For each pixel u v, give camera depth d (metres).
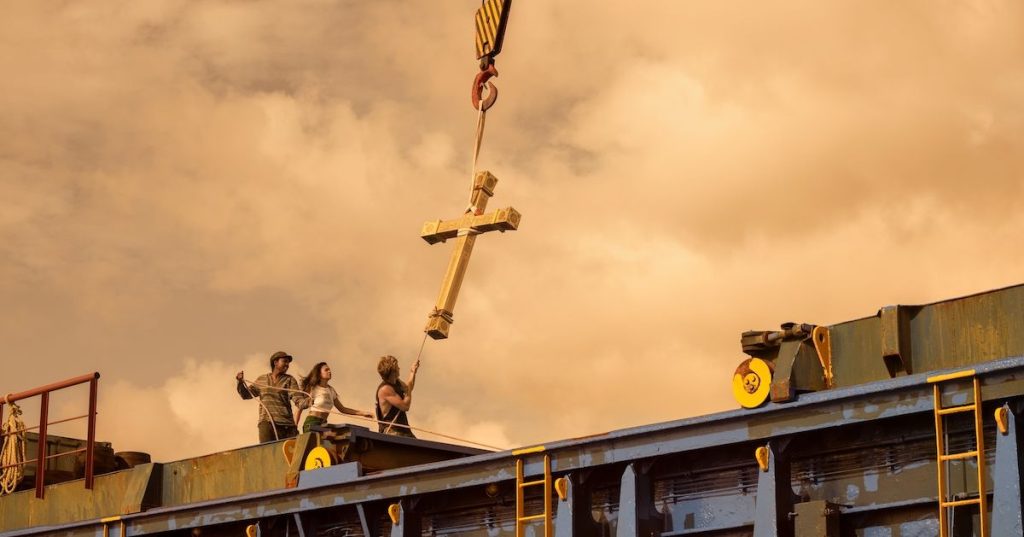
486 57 19.92
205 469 19.38
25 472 23.75
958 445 12.66
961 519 12.48
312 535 17.62
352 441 17.56
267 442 19.70
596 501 15.11
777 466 13.47
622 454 14.41
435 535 16.52
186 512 18.67
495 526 16.02
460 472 15.80
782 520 13.38
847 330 13.62
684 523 14.36
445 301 19.34
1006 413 12.05
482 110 19.89
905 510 13.00
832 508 13.12
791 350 13.51
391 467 18.06
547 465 14.96
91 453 20.77
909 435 13.04
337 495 17.00
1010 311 12.84
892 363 13.27
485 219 19.42
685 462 14.44
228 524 18.47
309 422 20.08
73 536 20.00
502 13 19.81
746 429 13.55
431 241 20.02
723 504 14.14
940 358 13.15
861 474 13.32
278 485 18.42
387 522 16.86
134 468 20.08
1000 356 12.81
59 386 21.39
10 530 21.52
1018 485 11.89
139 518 19.17
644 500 14.45
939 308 13.25
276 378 21.17
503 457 15.32
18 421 22.39
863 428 13.30
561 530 14.78
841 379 13.55
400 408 19.38
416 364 19.67
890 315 13.28
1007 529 11.87
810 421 13.10
